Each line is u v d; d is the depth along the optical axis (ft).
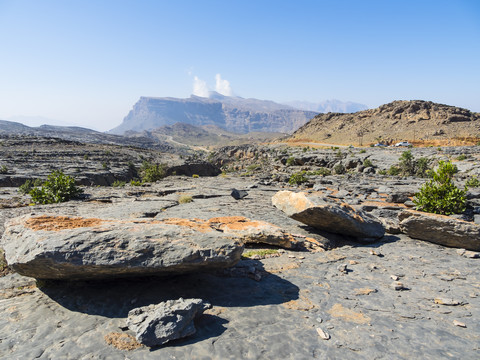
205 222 36.47
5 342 16.07
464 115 610.65
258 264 28.45
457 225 34.04
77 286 22.30
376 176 124.26
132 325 16.49
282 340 16.65
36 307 19.72
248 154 493.36
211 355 15.31
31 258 18.58
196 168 312.29
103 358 14.98
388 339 16.87
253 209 53.31
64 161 267.39
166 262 19.85
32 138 453.17
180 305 17.49
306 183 93.61
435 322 18.76
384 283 24.70
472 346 16.29
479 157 161.89
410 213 38.55
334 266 28.71
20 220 23.79
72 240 19.58
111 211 48.75
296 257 30.83
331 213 35.04
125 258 19.38
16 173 180.24
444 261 30.19
